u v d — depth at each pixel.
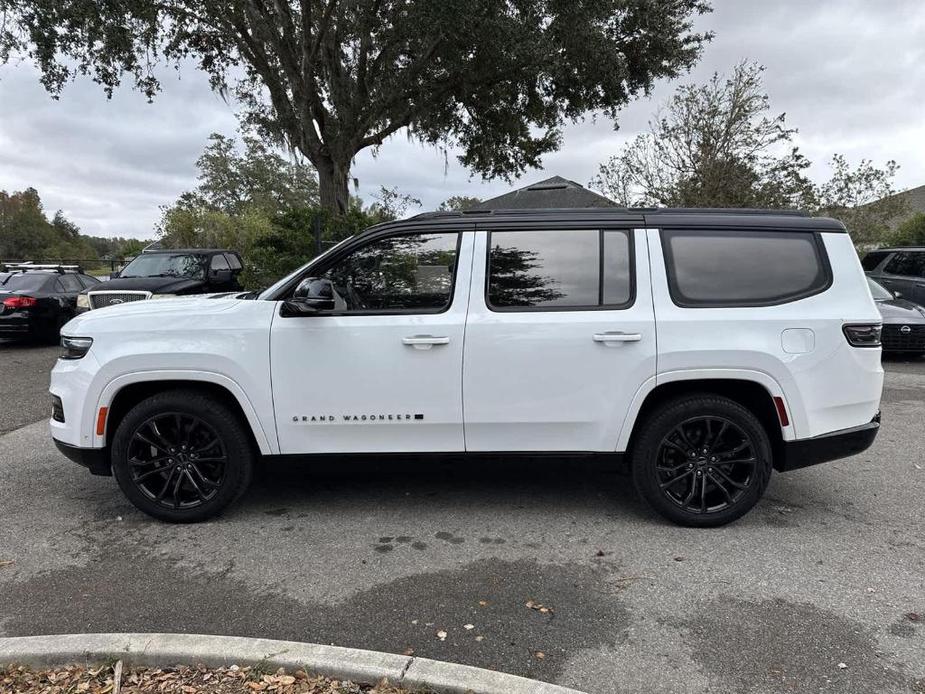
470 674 2.42
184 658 2.53
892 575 3.37
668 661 2.66
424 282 3.92
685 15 15.85
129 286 11.42
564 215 3.97
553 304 3.87
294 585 3.32
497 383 3.84
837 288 3.86
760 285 3.85
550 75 13.86
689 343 3.77
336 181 16.00
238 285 13.37
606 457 3.94
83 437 3.97
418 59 14.52
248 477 4.07
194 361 3.86
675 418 3.84
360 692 2.38
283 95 15.73
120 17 12.56
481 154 18.70
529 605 3.11
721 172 17.36
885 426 6.35
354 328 3.84
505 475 4.95
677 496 3.98
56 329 12.45
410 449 3.96
